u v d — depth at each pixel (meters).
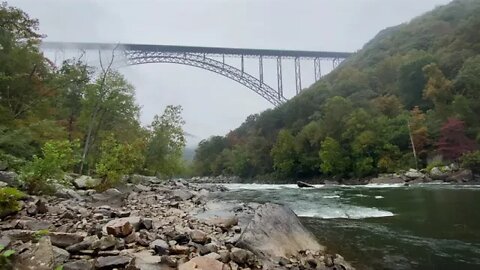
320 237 9.33
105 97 31.88
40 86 25.47
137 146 25.50
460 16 103.44
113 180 17.67
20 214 7.68
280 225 8.00
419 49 94.50
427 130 48.75
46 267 4.09
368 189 29.08
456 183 34.34
